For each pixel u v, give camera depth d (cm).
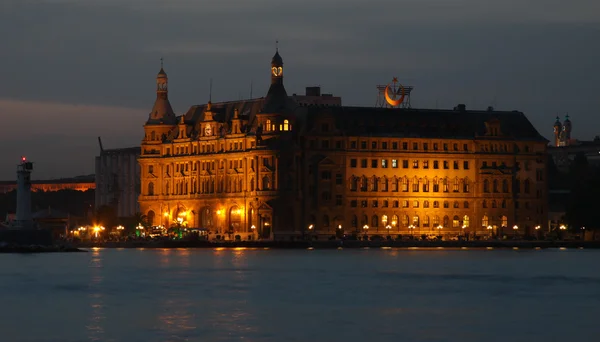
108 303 18338
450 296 19475
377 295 19612
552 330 15650
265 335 15162
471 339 14938
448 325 16050
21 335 15188
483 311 17500
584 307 18000
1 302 18512
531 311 17538
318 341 14750
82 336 15088
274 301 18625
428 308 17800
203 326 15862
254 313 17150
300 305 18075
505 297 19375
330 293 19838
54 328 15725
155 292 19938
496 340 14862
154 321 16325
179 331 15450
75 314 17038
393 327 15862
